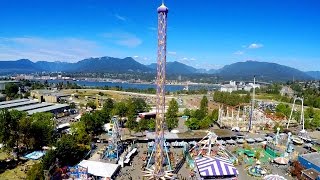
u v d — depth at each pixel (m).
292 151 188.12
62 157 140.25
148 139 196.62
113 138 163.38
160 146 143.50
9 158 153.50
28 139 162.12
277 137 199.25
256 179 142.00
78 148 155.88
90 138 179.88
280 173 151.50
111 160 154.62
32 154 153.38
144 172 143.75
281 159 163.62
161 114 142.50
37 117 194.50
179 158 167.12
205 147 169.50
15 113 188.25
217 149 178.75
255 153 176.00
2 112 155.88
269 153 183.50
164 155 161.62
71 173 130.38
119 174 140.25
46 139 167.25
